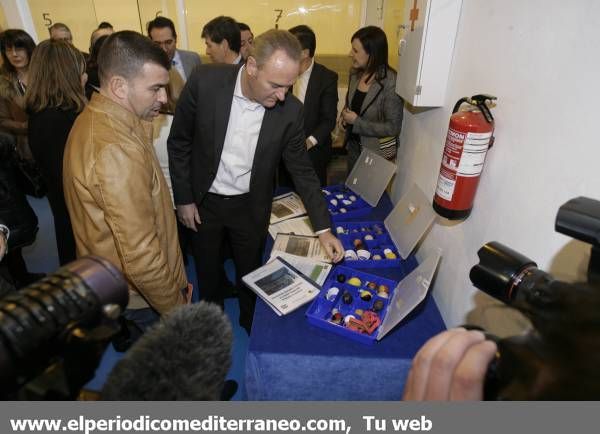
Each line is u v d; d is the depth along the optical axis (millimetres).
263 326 1123
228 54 2248
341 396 1090
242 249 1666
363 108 2070
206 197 1558
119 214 942
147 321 1310
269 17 3711
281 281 1271
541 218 769
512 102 890
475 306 1040
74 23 3652
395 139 2012
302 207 1812
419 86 1298
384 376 1043
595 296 291
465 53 1153
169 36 2314
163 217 1163
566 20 704
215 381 339
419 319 1160
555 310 333
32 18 3594
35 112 1479
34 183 1774
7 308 345
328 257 1417
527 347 320
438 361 355
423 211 1406
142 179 969
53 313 352
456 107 965
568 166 688
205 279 1762
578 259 643
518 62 868
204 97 1342
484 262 594
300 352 1034
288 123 1390
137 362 320
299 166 1503
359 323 1121
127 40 969
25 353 331
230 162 1441
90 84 2184
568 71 696
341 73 3885
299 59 1155
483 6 1043
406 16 1437
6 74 2559
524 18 846
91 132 949
